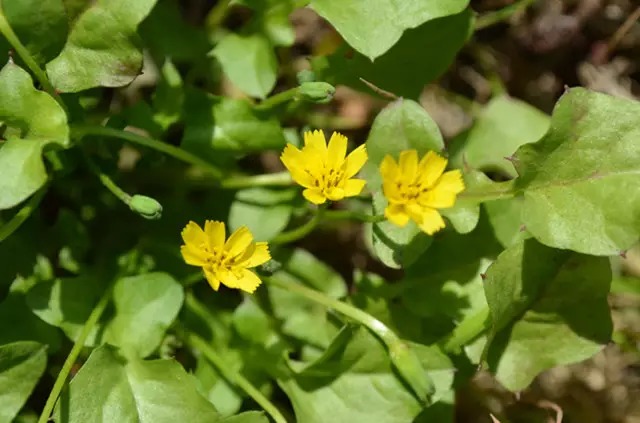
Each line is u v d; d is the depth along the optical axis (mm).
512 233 265
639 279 274
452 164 272
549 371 283
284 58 290
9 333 258
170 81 264
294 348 263
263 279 257
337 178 247
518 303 255
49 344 259
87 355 262
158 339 252
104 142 264
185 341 263
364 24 256
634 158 249
